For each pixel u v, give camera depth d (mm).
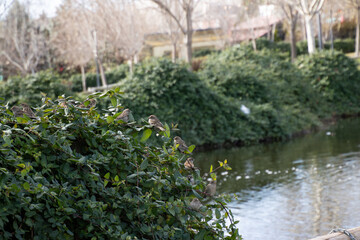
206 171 10758
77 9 36781
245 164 11531
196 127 14656
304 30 50125
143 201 3197
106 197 3191
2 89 12828
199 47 57375
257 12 44125
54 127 3244
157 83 14125
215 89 16984
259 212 7277
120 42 33438
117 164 3326
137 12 33906
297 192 8406
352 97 22922
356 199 7672
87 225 3041
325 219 6730
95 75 40719
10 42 42000
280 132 16406
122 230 3184
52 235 2891
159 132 3516
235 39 47188
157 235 3248
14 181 2834
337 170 10094
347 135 15836
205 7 44656
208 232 3430
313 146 13938
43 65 47469
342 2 43594
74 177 3090
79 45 39000
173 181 3430
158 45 53031
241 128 15477
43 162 3023
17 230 2760
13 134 3047
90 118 3443
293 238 5988
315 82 22703
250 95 17891
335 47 50250
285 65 21672
